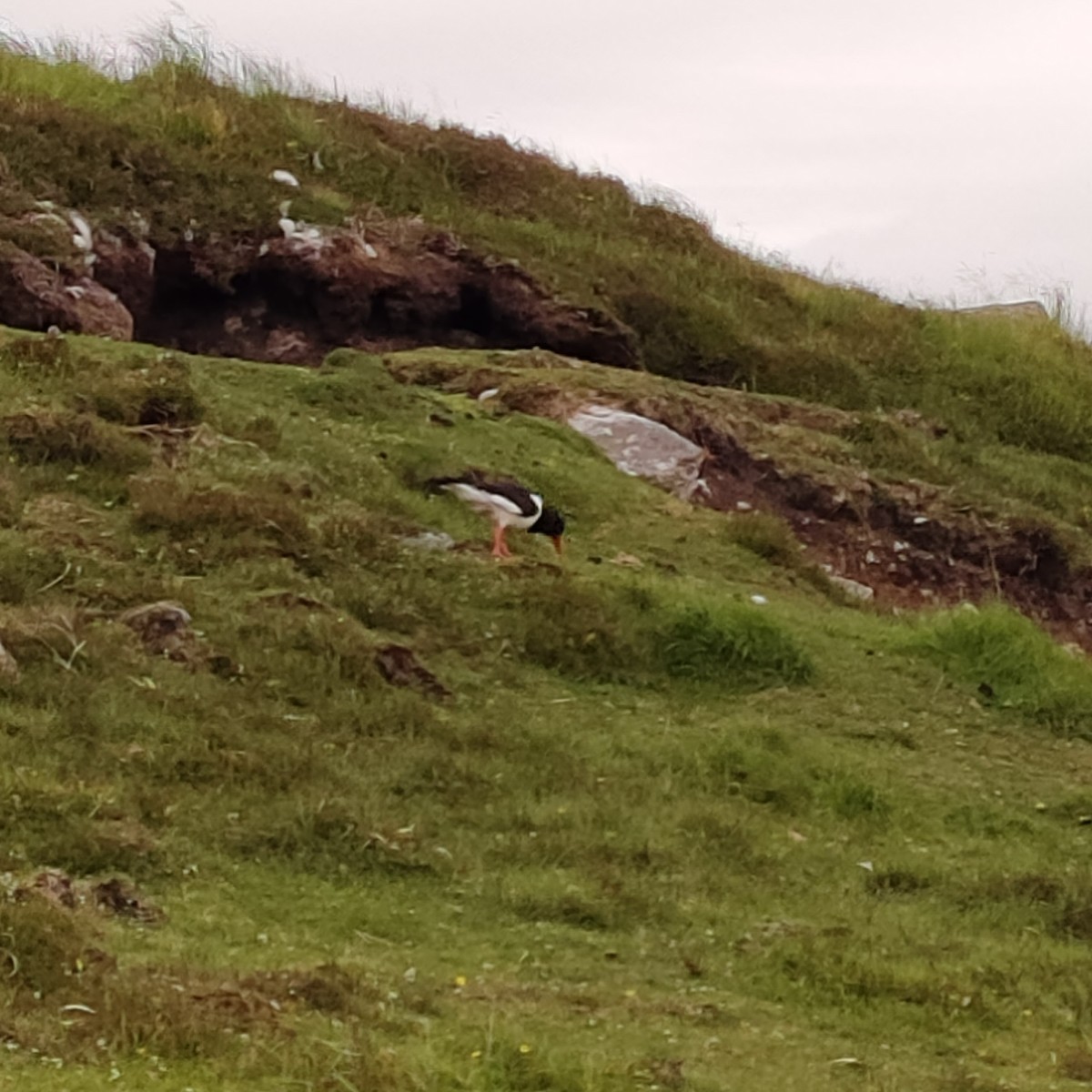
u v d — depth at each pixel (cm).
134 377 1473
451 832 970
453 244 2234
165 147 2142
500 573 1349
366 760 1029
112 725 975
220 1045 613
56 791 869
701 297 2434
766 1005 802
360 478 1466
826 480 1919
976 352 2583
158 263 2058
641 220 2588
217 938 766
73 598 1119
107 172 2058
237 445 1420
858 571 1895
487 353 1977
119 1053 596
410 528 1407
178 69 2361
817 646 1394
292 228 2136
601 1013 752
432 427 1645
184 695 1029
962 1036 798
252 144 2266
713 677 1300
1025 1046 793
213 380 1591
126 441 1348
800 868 1019
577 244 2428
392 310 2180
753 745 1169
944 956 901
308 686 1098
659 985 809
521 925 864
